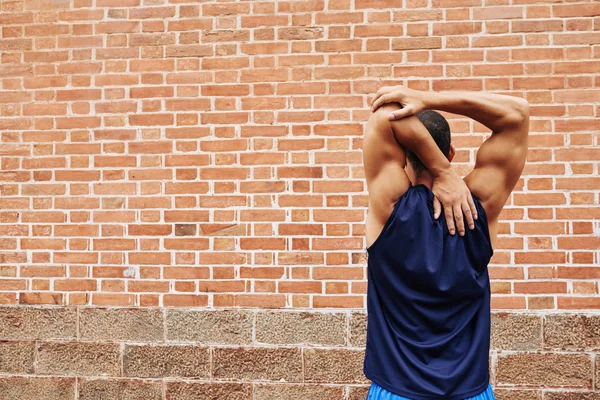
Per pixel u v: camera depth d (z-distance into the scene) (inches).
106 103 143.9
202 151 141.2
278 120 139.6
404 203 73.9
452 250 73.5
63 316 142.9
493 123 73.4
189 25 142.8
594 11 133.7
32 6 146.7
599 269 131.7
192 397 139.5
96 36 144.9
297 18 140.0
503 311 133.4
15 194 144.9
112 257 142.3
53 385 142.8
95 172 143.4
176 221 141.1
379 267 75.7
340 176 137.6
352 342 135.9
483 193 74.8
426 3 136.9
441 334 74.5
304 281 137.6
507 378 132.7
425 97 72.6
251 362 138.3
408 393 72.7
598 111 132.9
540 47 134.3
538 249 133.1
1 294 144.6
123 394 141.2
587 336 131.3
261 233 139.0
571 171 133.0
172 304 140.6
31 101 145.6
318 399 136.3
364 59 138.0
